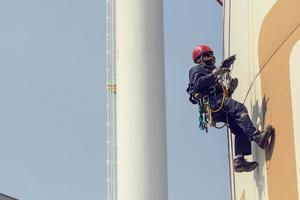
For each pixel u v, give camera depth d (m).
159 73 35.62
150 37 35.88
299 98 28.97
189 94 33.69
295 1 29.92
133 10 36.12
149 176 34.25
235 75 38.78
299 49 29.23
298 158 28.66
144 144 34.59
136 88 35.25
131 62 35.59
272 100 31.78
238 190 39.50
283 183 30.03
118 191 34.69
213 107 32.81
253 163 33.03
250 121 32.22
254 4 35.19
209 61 33.72
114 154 36.06
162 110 35.25
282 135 30.38
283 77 30.53
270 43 32.31
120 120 35.25
